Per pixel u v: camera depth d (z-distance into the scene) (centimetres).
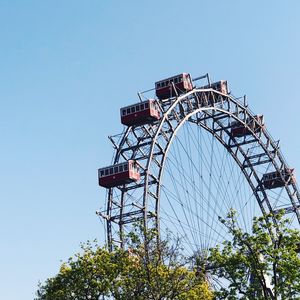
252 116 11438
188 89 9850
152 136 8994
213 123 11031
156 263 5859
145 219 8300
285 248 5356
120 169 8688
